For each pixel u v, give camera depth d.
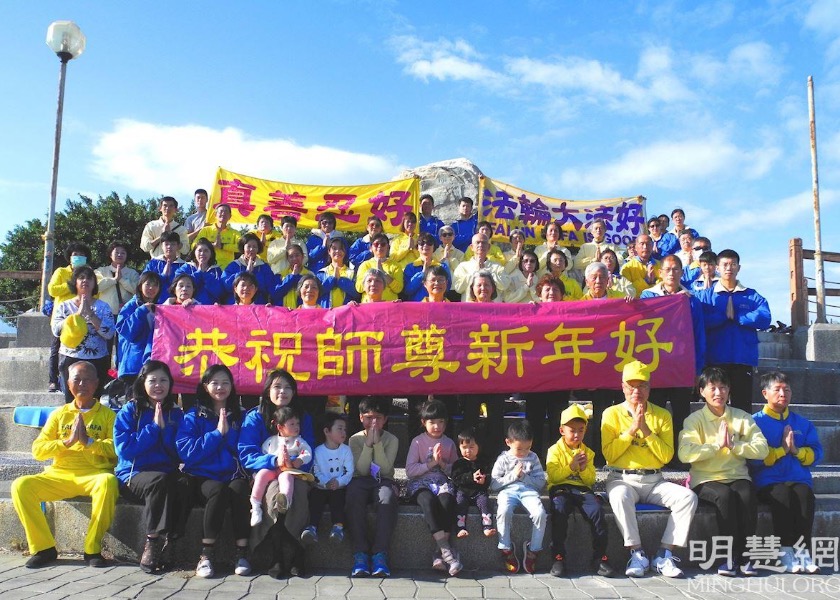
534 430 8.28
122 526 6.55
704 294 8.64
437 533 6.26
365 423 6.88
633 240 13.57
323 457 6.54
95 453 6.70
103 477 6.34
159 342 8.09
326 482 6.43
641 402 6.77
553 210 13.50
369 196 12.94
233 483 6.32
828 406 9.99
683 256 12.82
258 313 8.13
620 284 10.12
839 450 9.14
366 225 12.86
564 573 6.21
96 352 8.95
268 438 6.60
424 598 5.48
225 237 11.66
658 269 12.61
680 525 6.39
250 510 6.26
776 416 6.97
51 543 6.31
